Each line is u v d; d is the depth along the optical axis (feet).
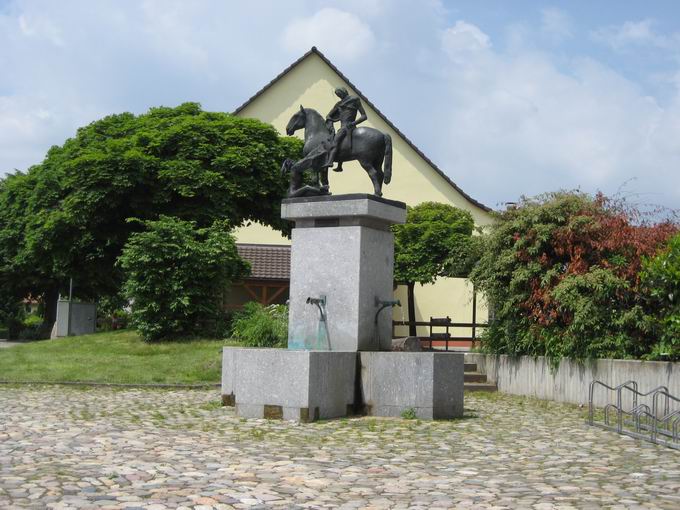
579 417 43.83
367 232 43.09
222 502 21.02
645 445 33.32
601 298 50.49
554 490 23.43
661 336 47.44
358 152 44.65
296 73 135.13
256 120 101.86
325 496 22.11
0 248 142.31
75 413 41.01
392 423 38.50
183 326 77.05
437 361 40.70
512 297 57.06
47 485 22.67
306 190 45.03
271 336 70.33
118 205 95.14
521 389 57.16
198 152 95.09
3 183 154.81
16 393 51.96
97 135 109.40
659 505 21.49
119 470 25.21
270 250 136.46
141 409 43.47
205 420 38.81
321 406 39.27
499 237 58.03
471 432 36.42
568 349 51.44
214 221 87.92
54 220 98.17
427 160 138.31
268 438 33.32
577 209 54.90
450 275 76.13
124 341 77.82
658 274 46.34
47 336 152.25
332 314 42.83
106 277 112.27
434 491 23.06
